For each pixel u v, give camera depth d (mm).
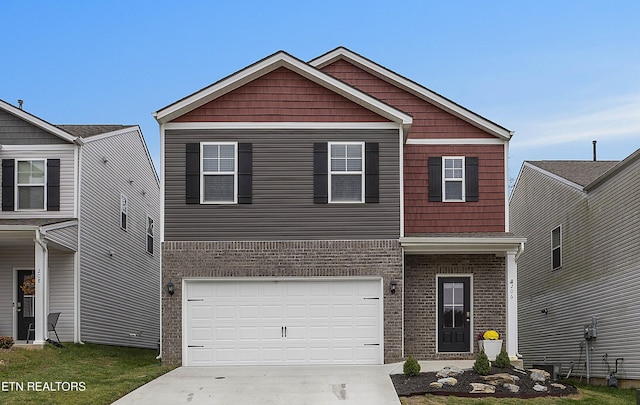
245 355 18734
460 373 16219
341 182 19125
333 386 15469
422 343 19922
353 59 21656
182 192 19000
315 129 19203
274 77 19344
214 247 18844
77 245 22500
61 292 22453
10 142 22594
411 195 20906
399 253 18953
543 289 26922
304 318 18828
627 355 19594
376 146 19188
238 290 18891
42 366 18031
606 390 18734
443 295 20188
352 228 18984
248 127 19156
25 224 20484
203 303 18844
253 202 19000
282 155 19141
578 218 23453
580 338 23062
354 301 18875
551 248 26094
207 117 19172
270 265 18844
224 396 14555
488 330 19906
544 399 14594
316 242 18906
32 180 22547
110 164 25766
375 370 17516
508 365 16906
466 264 20109
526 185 29406
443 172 20969
